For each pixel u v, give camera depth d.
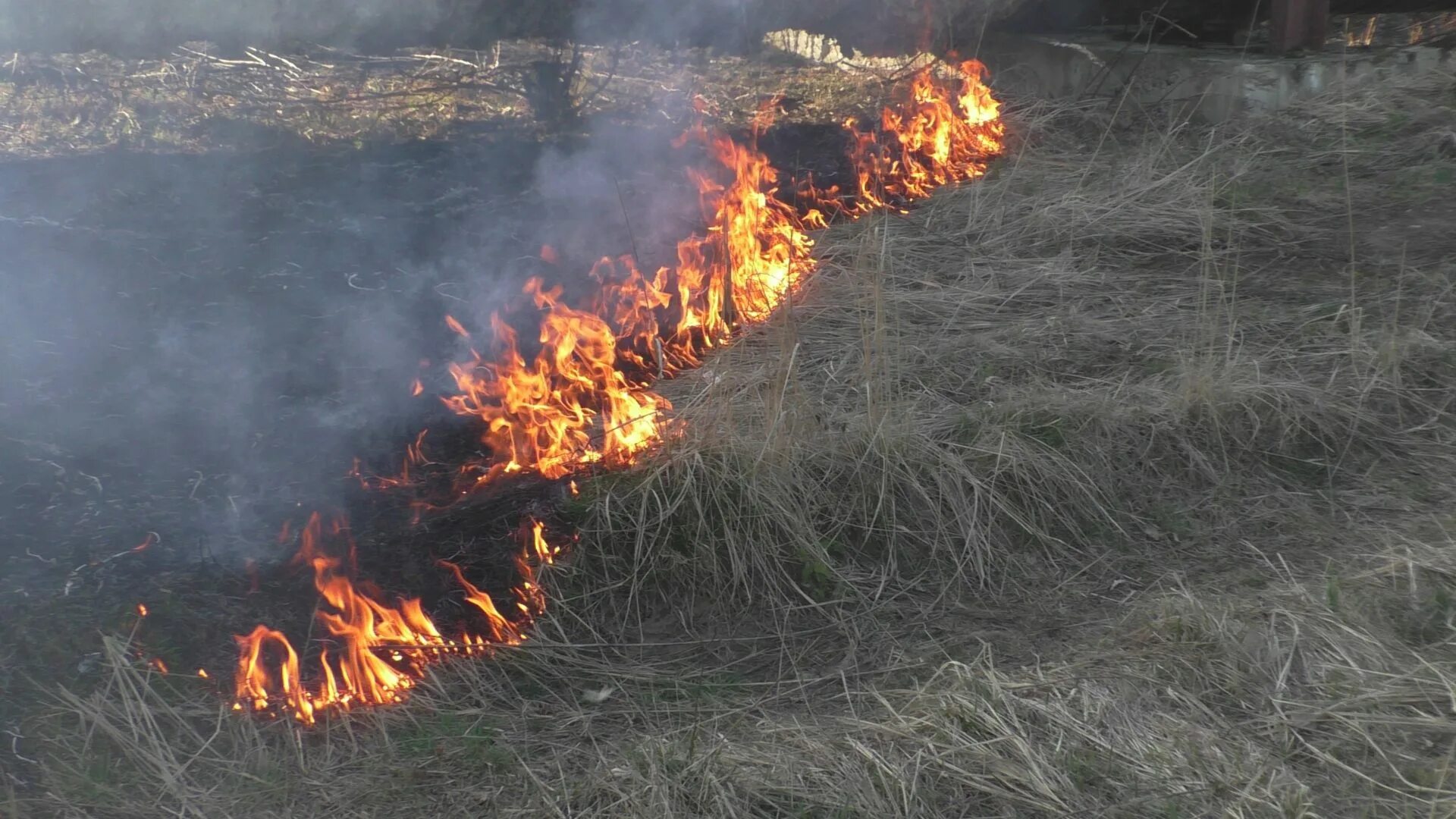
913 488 4.34
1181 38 9.58
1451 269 5.93
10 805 3.07
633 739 3.41
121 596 3.89
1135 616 3.81
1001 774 3.11
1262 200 6.87
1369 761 3.12
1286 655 3.52
